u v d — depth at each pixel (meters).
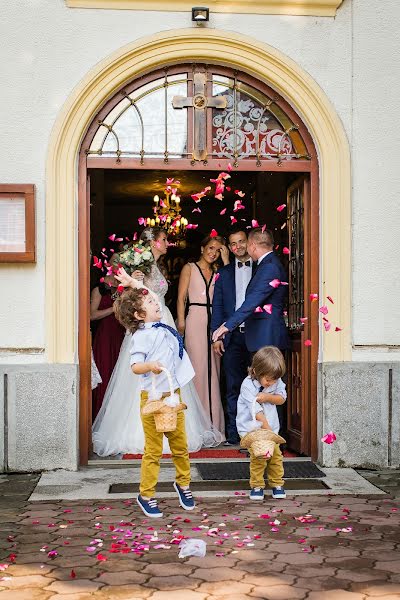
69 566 3.84
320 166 6.31
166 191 8.06
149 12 6.15
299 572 3.75
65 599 3.40
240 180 10.34
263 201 8.98
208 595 3.45
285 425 7.16
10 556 3.98
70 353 6.07
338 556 3.99
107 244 13.36
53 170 6.06
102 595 3.45
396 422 6.23
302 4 6.24
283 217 8.70
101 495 5.34
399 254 6.30
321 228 6.31
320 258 6.34
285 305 7.18
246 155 6.35
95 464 6.23
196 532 4.43
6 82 6.07
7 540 4.29
